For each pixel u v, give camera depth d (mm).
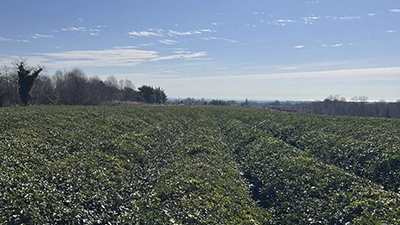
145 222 10273
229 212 11062
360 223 10273
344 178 14453
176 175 15117
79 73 93312
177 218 10195
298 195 13961
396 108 87500
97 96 90125
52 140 19453
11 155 14539
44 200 10438
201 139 25672
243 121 43781
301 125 32969
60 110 39281
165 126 34156
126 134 24859
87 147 19328
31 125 23625
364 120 37062
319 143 23359
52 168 13617
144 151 20156
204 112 57281
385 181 15484
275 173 17031
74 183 12484
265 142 24031
